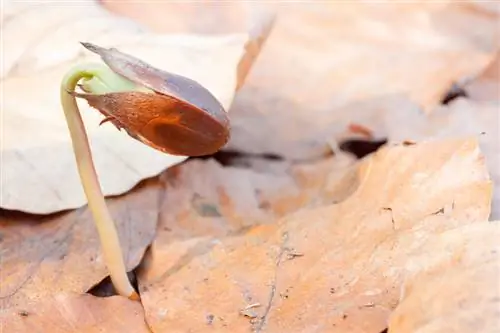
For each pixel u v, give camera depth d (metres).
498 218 0.16
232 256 0.16
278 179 0.18
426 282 0.14
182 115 0.14
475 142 0.16
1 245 0.16
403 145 0.16
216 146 0.14
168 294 0.15
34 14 0.17
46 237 0.16
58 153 0.16
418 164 0.16
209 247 0.16
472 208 0.15
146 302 0.15
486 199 0.15
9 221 0.16
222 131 0.14
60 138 0.16
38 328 0.15
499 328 0.14
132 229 0.16
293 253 0.16
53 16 0.17
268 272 0.16
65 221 0.16
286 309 0.15
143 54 0.17
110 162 0.16
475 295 0.14
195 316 0.15
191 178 0.17
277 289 0.15
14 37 0.17
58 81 0.17
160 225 0.17
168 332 0.15
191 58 0.17
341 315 0.15
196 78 0.17
